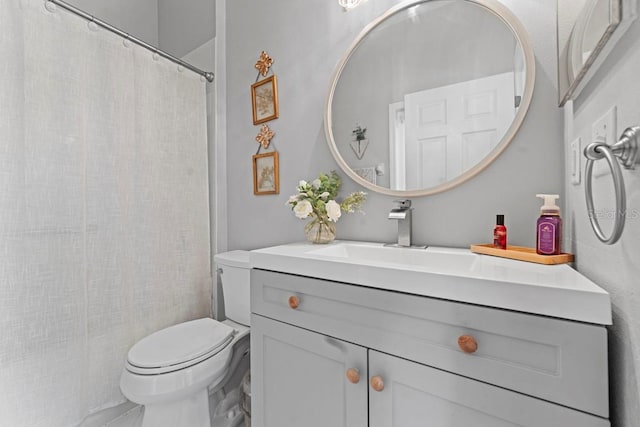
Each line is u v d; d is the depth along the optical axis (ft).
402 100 3.93
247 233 5.86
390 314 2.39
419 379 2.25
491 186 3.38
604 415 1.64
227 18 6.18
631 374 1.55
